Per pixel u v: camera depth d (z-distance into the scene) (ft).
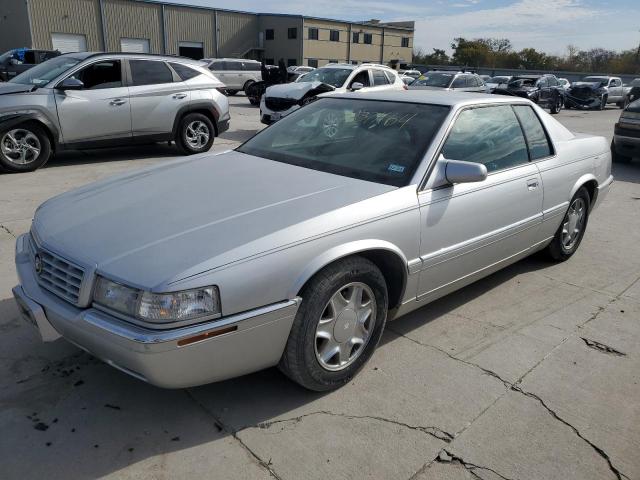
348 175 10.43
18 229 16.93
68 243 8.20
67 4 133.39
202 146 31.71
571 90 88.48
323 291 8.52
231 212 8.71
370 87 42.11
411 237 9.82
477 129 11.87
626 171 32.30
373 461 7.84
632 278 15.11
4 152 24.57
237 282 7.55
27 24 129.39
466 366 10.36
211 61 84.12
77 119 26.27
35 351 10.34
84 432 8.23
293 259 8.08
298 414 8.81
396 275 10.02
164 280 7.13
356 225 8.88
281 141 12.50
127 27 144.36
